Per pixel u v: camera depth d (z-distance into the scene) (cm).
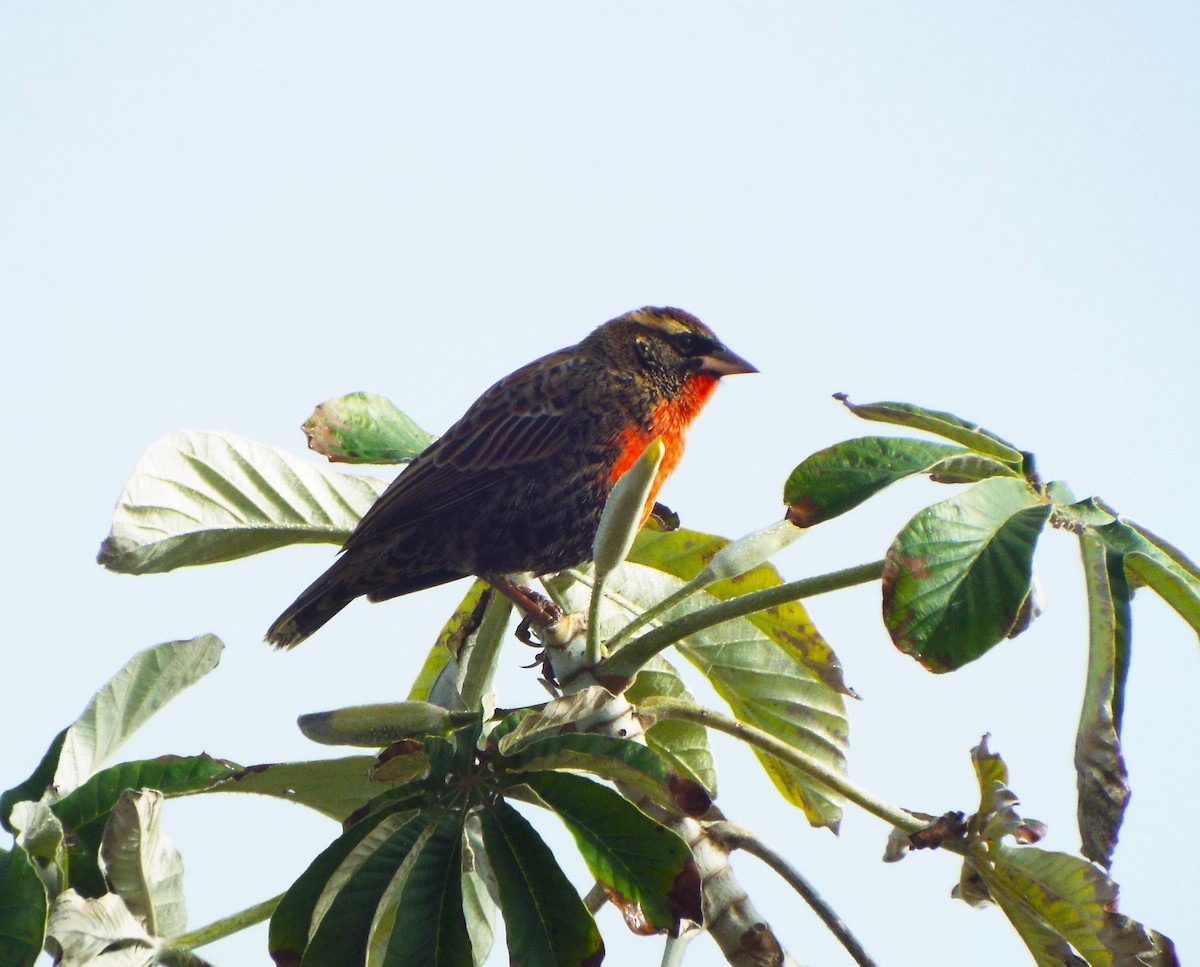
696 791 567
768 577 852
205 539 786
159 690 662
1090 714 630
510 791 587
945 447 648
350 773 658
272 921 560
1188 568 660
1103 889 600
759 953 626
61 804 607
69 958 542
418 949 545
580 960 545
